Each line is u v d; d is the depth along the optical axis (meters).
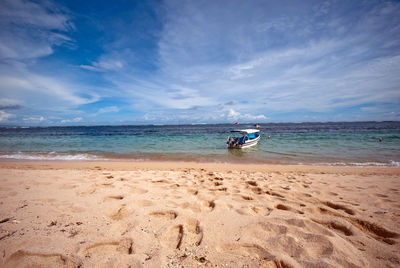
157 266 1.65
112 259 1.72
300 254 1.86
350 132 32.06
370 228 2.52
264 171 7.48
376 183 5.13
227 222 2.49
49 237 2.03
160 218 2.61
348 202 3.49
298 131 38.19
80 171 6.27
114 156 12.18
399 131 32.59
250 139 17.98
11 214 2.59
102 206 2.94
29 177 4.74
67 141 21.80
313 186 4.70
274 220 2.55
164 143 19.64
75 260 1.70
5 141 21.64
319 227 2.35
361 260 1.77
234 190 4.15
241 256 1.83
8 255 1.73
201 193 3.80
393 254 1.86
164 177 5.40
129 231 2.22
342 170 7.77
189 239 2.12
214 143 19.62
